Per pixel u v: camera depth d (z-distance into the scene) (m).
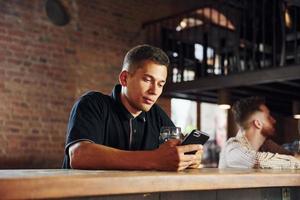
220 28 6.69
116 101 1.97
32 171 1.38
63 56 6.10
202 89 5.84
